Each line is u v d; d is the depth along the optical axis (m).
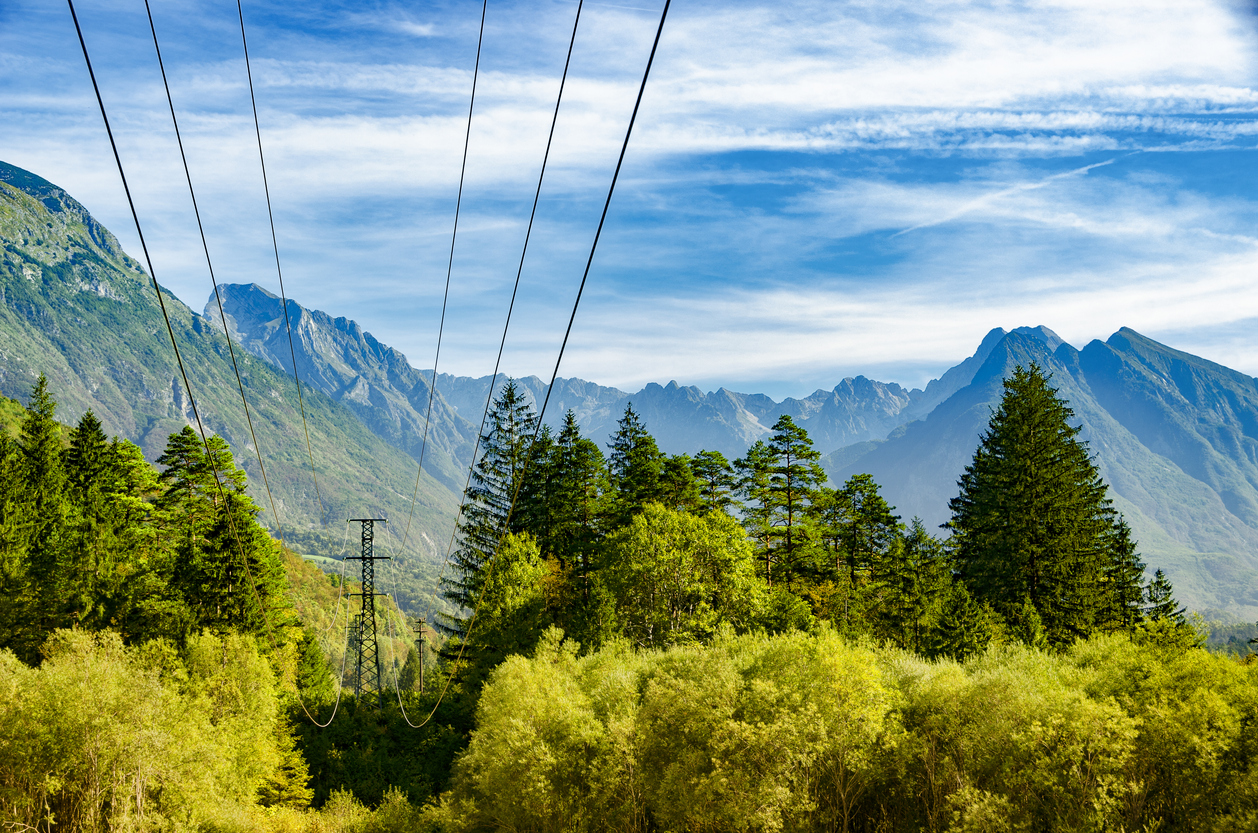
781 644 33.62
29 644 50.81
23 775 32.22
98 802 33.06
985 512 56.72
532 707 35.28
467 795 39.12
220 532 55.44
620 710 34.12
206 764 36.72
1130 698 27.06
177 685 39.53
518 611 50.38
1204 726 23.97
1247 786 22.75
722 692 30.89
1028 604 45.56
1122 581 56.59
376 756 52.56
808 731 27.75
